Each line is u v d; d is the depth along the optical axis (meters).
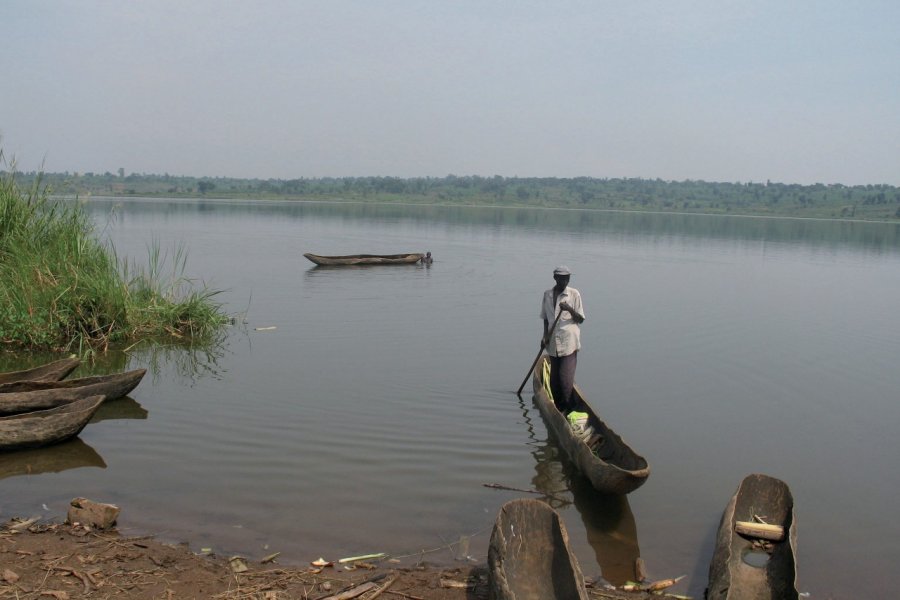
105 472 8.53
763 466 9.39
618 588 6.49
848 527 7.80
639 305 21.61
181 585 6.06
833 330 18.66
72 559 6.40
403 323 17.75
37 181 15.59
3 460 8.84
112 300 14.90
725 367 14.34
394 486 8.32
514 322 18.17
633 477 7.74
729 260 36.91
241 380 12.38
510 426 10.41
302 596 5.98
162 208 77.38
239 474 8.51
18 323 13.81
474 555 6.87
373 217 72.12
